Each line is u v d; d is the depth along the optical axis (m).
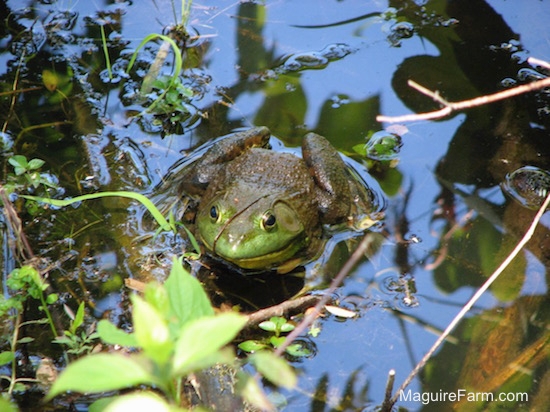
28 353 4.86
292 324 5.19
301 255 5.96
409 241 5.97
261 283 5.65
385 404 4.27
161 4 8.66
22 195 6.11
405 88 7.59
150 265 5.61
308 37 8.30
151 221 6.05
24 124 6.95
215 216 5.66
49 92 7.34
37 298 5.15
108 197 6.23
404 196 6.42
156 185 6.41
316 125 7.16
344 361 4.91
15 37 8.00
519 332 5.08
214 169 6.29
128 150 6.75
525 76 7.68
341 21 8.55
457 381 4.74
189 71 7.75
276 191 5.88
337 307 5.30
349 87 7.61
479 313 5.26
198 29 8.31
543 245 5.82
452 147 6.90
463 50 8.08
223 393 4.43
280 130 7.08
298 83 7.66
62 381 2.16
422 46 8.16
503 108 7.29
